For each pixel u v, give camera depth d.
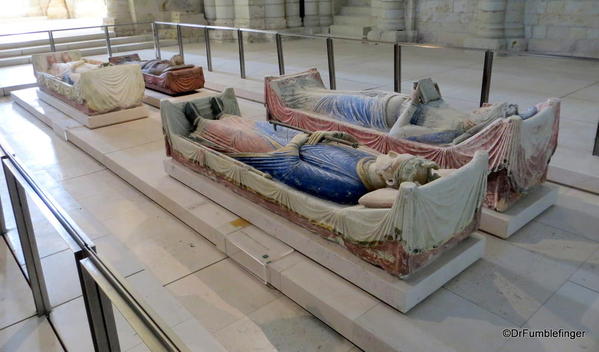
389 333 2.41
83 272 1.87
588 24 8.50
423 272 2.64
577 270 2.91
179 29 9.46
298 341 2.60
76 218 3.97
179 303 2.81
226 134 3.92
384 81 7.58
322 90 5.15
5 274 3.25
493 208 3.34
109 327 1.98
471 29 10.22
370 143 4.21
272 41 12.92
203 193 4.01
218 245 3.48
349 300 2.65
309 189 3.12
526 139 3.26
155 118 6.54
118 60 8.10
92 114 6.12
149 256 3.46
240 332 2.68
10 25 15.21
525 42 9.38
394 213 2.46
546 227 3.40
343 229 2.79
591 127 4.98
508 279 2.83
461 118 3.77
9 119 7.19
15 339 2.67
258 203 3.49
